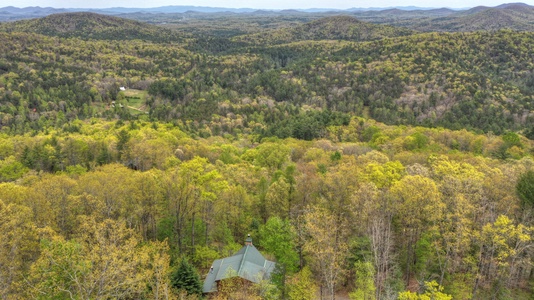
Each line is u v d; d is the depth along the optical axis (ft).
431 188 163.84
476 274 155.74
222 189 198.90
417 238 177.27
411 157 297.12
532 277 171.42
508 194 185.98
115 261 121.60
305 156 358.23
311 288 156.56
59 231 169.78
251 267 162.20
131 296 136.67
